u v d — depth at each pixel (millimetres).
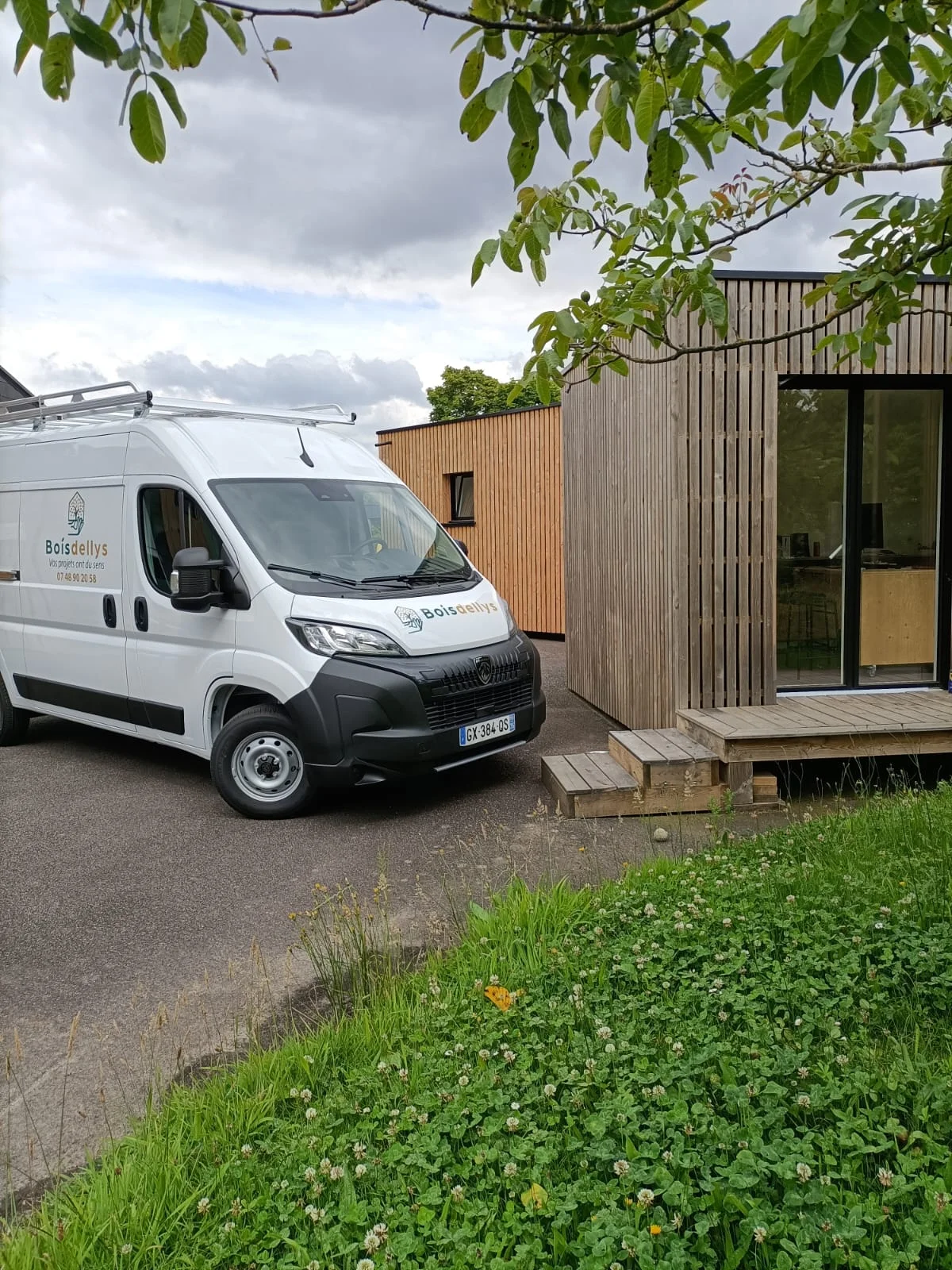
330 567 6527
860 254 3520
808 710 7016
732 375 7172
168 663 6812
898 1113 2594
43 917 4766
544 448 17781
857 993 3312
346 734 5988
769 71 2061
